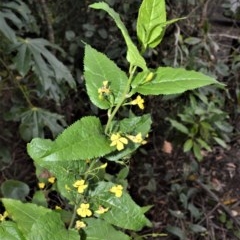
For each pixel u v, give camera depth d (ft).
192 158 2.89
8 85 2.41
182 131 2.57
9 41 2.00
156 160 2.88
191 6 2.72
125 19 2.56
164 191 2.75
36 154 1.09
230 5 3.19
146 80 0.94
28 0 2.45
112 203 1.11
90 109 2.74
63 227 1.06
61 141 0.91
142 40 0.92
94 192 1.12
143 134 1.06
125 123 1.06
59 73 2.03
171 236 2.50
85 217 1.13
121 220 1.11
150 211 2.61
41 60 1.99
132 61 0.90
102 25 2.67
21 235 1.12
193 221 2.61
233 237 2.59
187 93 2.67
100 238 1.11
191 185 2.82
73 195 1.13
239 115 3.17
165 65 2.64
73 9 2.68
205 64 2.81
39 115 2.12
